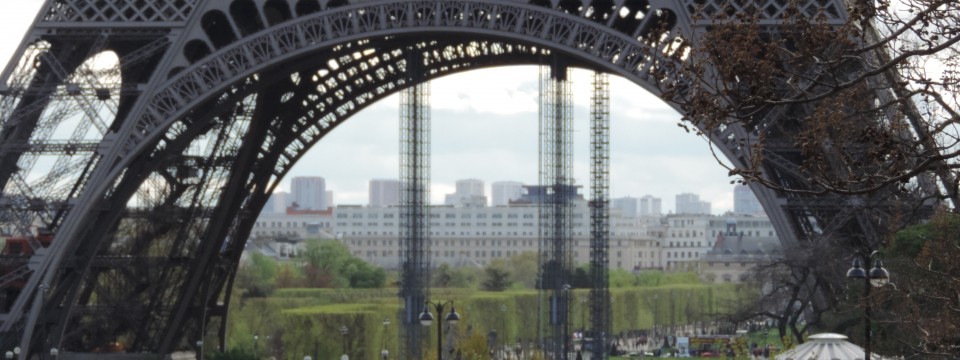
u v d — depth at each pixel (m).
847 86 111.88
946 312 164.12
